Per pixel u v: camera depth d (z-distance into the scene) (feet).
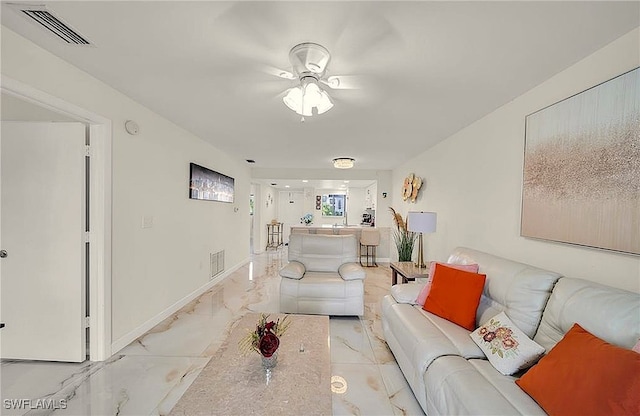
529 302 5.43
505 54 5.57
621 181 4.81
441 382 4.59
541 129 6.59
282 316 7.06
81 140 6.91
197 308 10.99
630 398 3.07
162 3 4.26
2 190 6.93
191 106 8.66
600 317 4.08
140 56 5.84
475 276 6.75
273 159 17.81
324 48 5.38
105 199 7.20
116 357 7.36
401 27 4.77
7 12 4.53
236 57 5.82
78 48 5.58
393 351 7.18
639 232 4.55
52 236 6.94
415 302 7.69
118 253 7.68
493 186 8.63
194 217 12.14
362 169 21.53
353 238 12.33
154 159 9.25
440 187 12.47
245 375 4.55
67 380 6.38
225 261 15.90
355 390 6.17
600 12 4.34
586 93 5.46
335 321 10.05
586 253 5.58
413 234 14.26
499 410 3.70
